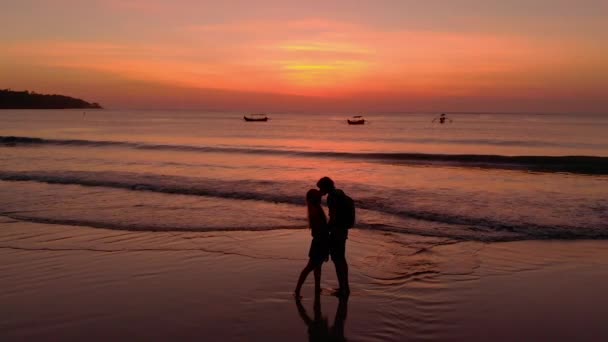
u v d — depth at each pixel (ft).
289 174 56.18
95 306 18.86
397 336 16.26
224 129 228.63
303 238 29.27
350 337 16.14
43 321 17.44
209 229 31.42
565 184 47.88
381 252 26.18
